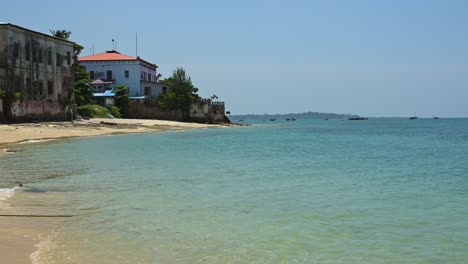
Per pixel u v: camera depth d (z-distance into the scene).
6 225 10.03
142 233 9.54
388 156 30.25
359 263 7.78
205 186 16.02
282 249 8.52
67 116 62.25
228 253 8.24
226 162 24.73
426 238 9.32
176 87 91.31
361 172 20.94
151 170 20.58
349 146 40.66
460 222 10.73
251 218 11.01
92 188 15.32
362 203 13.07
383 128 103.44
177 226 10.16
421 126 126.62
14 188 14.98
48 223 10.30
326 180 18.00
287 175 19.41
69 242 8.77
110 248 8.45
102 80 93.50
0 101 47.62
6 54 48.69
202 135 57.28
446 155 31.42
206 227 10.09
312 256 8.12
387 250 8.49
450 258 8.06
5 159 24.50
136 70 94.75
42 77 55.75
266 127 103.12
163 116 90.06
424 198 14.02
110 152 29.81
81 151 30.06
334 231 9.83
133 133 57.62
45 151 29.64
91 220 10.65
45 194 14.03
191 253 8.23
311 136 60.25
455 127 116.06
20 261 7.51
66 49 62.16
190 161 25.02
